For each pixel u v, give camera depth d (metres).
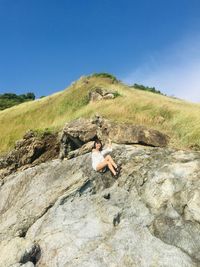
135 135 25.05
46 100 48.78
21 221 14.92
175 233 12.54
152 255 11.62
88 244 12.15
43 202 15.19
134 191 14.60
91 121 28.34
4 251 13.34
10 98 92.69
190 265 11.38
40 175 17.27
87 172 15.98
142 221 13.17
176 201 13.52
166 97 42.56
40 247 12.62
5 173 31.22
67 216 13.64
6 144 42.56
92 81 47.38
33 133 31.89
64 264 11.63
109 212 13.43
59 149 31.14
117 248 11.85
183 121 30.41
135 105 36.22
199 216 12.82
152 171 14.80
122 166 15.70
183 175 14.16
